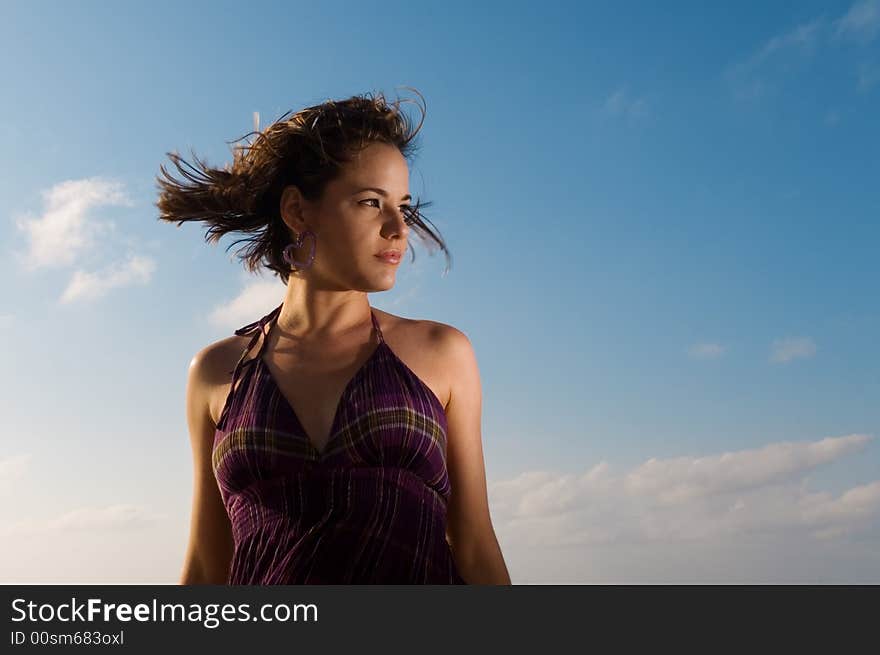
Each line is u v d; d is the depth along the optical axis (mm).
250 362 2191
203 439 2273
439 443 2078
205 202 2303
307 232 2176
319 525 1946
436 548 2020
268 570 1961
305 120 2180
